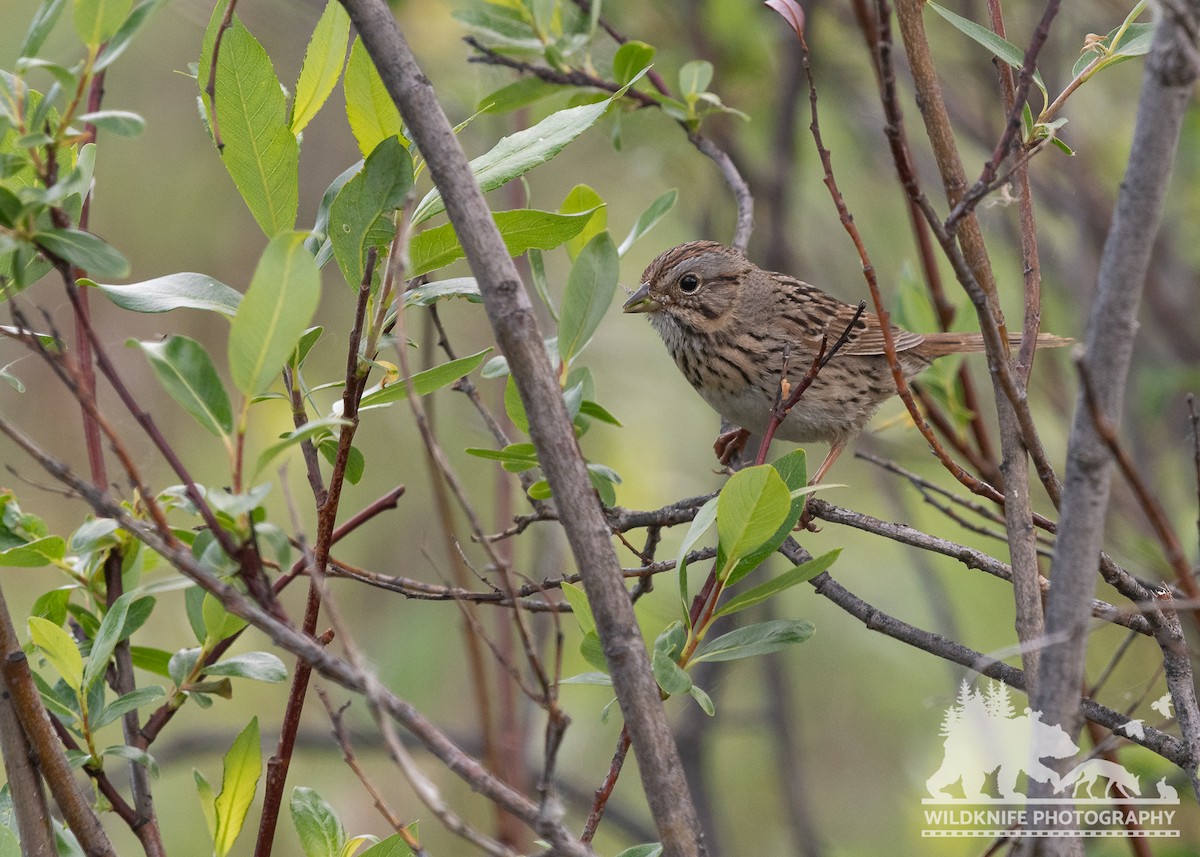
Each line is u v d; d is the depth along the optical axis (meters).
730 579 6.32
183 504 5.71
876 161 15.30
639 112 13.41
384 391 6.18
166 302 6.01
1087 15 14.45
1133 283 4.85
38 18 5.11
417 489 15.70
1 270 6.11
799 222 15.77
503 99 10.12
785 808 14.19
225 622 6.48
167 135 16.33
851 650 16.23
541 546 11.84
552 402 5.29
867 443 14.41
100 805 6.31
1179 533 12.33
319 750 12.88
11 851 5.79
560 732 4.67
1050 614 5.06
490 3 10.00
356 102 6.40
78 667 6.16
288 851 14.14
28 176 6.03
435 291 6.30
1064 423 13.48
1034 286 6.99
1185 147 13.98
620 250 8.05
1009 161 7.28
